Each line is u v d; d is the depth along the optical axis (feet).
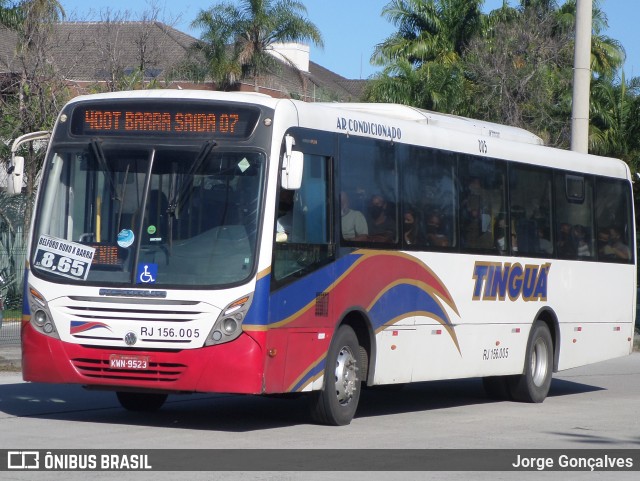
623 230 67.00
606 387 69.00
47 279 41.16
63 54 133.39
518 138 60.64
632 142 143.64
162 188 40.57
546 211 59.52
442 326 50.72
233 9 152.15
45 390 54.95
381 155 46.98
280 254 40.42
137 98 41.70
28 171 111.45
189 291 39.42
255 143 40.45
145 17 142.41
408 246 48.34
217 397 55.47
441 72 144.97
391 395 61.11
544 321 59.88
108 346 40.19
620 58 171.63
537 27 145.18
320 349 42.75
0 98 119.75
